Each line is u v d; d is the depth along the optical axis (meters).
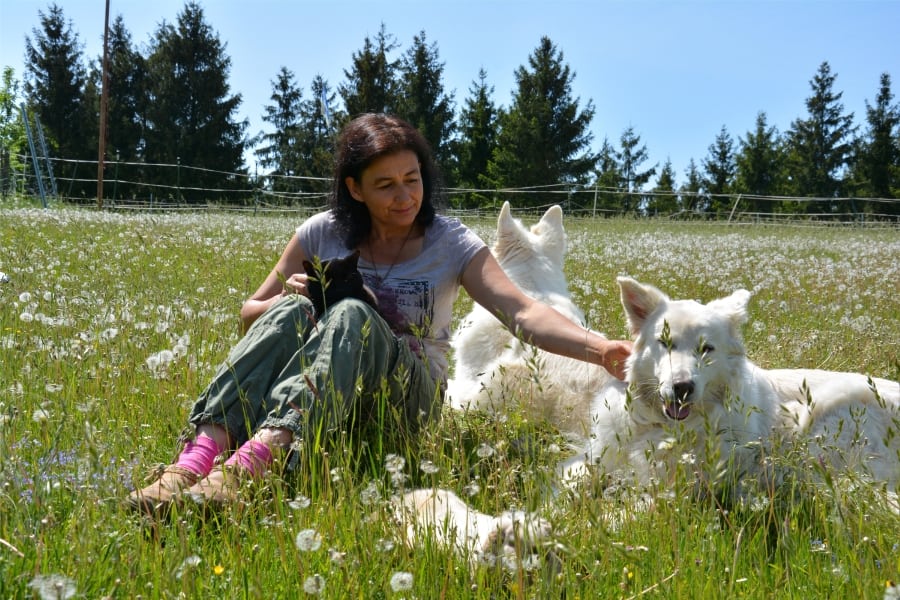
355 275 3.60
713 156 71.69
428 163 4.23
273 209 30.92
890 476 4.10
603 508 2.88
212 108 58.12
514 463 3.14
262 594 2.24
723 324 3.91
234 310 6.03
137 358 4.33
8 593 2.12
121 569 2.22
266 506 2.82
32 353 3.92
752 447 3.75
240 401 3.15
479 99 58.72
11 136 56.72
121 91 58.81
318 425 3.07
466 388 5.58
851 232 27.22
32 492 2.52
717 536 2.82
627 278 4.09
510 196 50.72
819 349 6.27
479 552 2.49
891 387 4.38
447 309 4.37
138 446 3.13
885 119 61.66
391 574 2.39
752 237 22.38
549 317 4.07
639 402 3.97
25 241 10.58
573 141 57.28
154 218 18.78
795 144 67.06
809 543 2.82
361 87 58.16
